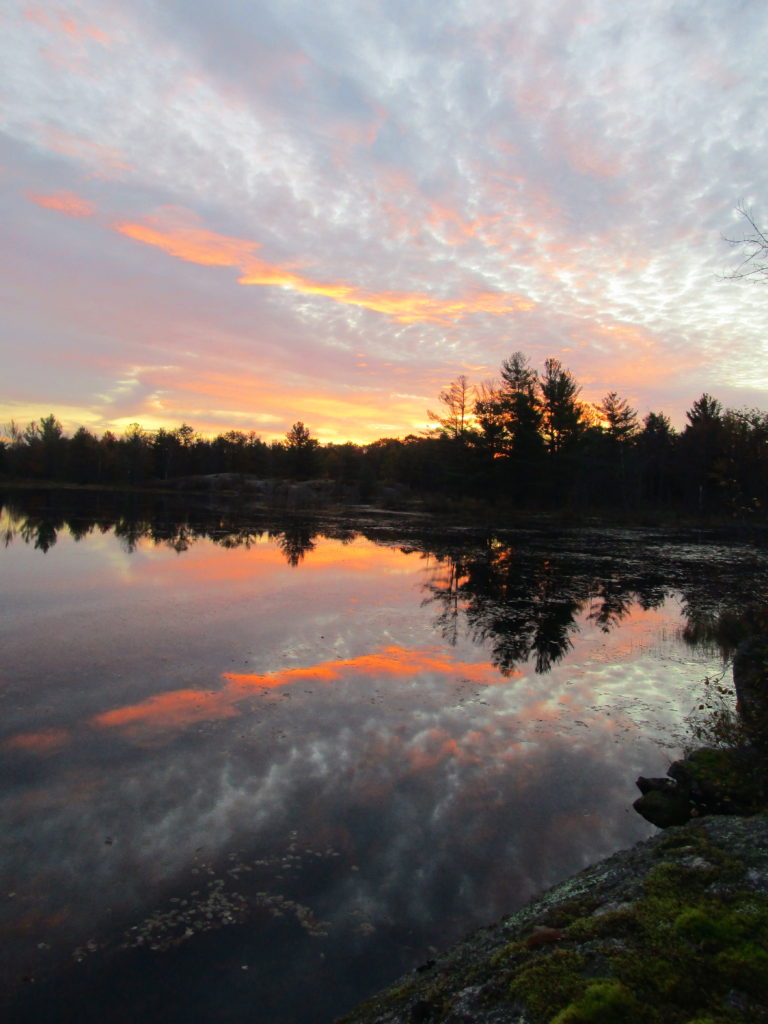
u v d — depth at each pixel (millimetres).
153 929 4148
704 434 46656
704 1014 2291
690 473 50250
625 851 4297
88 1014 3477
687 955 2635
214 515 41719
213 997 3605
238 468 98625
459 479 56688
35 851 4961
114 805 5680
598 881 3729
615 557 25078
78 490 74812
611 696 9016
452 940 4086
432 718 7984
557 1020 2305
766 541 7719
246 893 4535
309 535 31156
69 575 16812
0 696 8117
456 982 2990
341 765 6617
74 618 12203
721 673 10195
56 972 3771
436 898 4520
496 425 52500
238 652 10406
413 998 3074
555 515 47750
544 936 3008
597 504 56156
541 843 5270
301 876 4746
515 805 5902
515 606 15078
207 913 4312
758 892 3068
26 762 6426
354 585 17094
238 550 23812
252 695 8516
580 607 15172
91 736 7090
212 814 5582
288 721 7715
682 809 5680
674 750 7211
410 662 10289
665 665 10633
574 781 6418
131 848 5039
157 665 9586
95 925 4176
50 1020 3436
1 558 19297
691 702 8828
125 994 3621
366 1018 3105
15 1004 3535
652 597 16578
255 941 4059
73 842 5098
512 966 2865
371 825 5477
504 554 25406
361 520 42125
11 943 3994
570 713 8328
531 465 50281
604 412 57781
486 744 7270
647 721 8078
